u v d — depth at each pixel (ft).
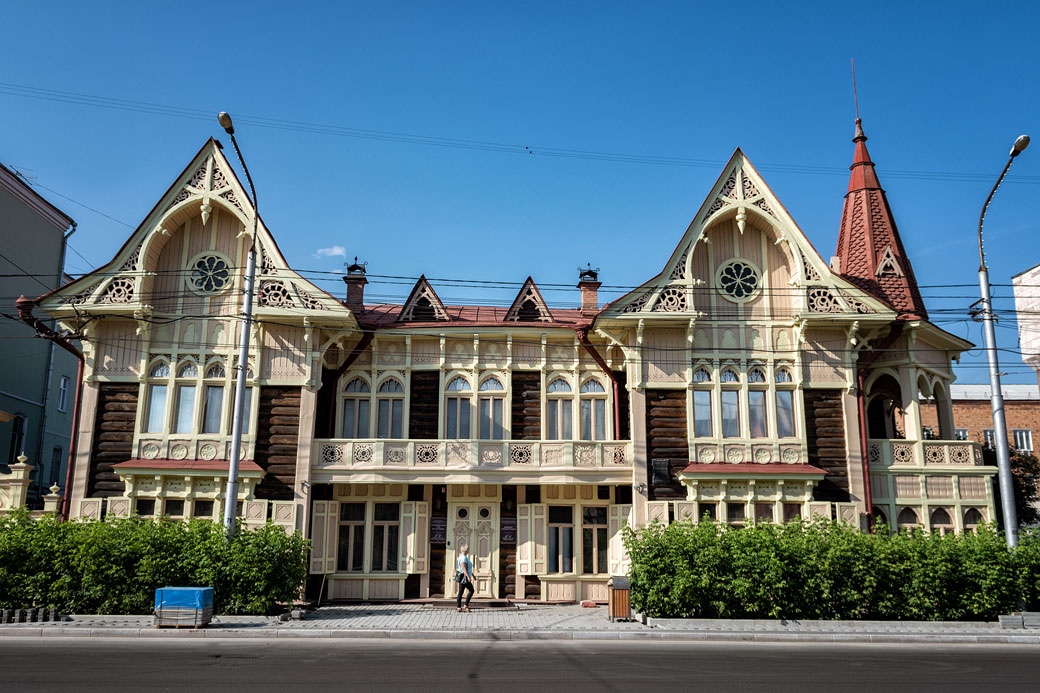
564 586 78.13
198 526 63.26
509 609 72.02
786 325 80.23
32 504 109.50
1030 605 62.28
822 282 79.15
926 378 81.97
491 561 78.89
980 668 43.60
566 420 82.12
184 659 43.47
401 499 79.71
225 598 60.95
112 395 76.59
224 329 78.28
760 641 55.42
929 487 77.46
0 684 36.06
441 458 76.48
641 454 76.54
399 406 82.02
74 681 36.88
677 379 78.48
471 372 82.28
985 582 61.46
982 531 65.31
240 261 79.46
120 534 61.93
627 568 77.92
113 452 75.41
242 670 40.29
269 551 61.87
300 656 45.19
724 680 39.17
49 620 57.93
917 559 63.05
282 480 75.41
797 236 80.23
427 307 85.20
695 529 65.98
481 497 80.02
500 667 42.32
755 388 79.10
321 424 80.23
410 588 77.87
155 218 78.43
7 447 105.60
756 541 63.72
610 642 54.08
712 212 81.25
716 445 77.10
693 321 77.97
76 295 76.28
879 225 88.53
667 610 62.49
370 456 76.38
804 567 62.34
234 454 63.21
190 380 77.25
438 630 56.13
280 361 77.77
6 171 100.17
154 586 60.13
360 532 79.41
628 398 81.46
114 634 53.83
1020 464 101.86
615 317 77.71
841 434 77.97
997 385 65.67
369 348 82.58
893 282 85.35
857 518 74.59
